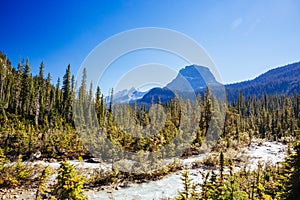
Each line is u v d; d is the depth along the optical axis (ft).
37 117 97.09
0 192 28.53
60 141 54.95
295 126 120.98
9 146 52.42
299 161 13.98
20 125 75.00
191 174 38.65
